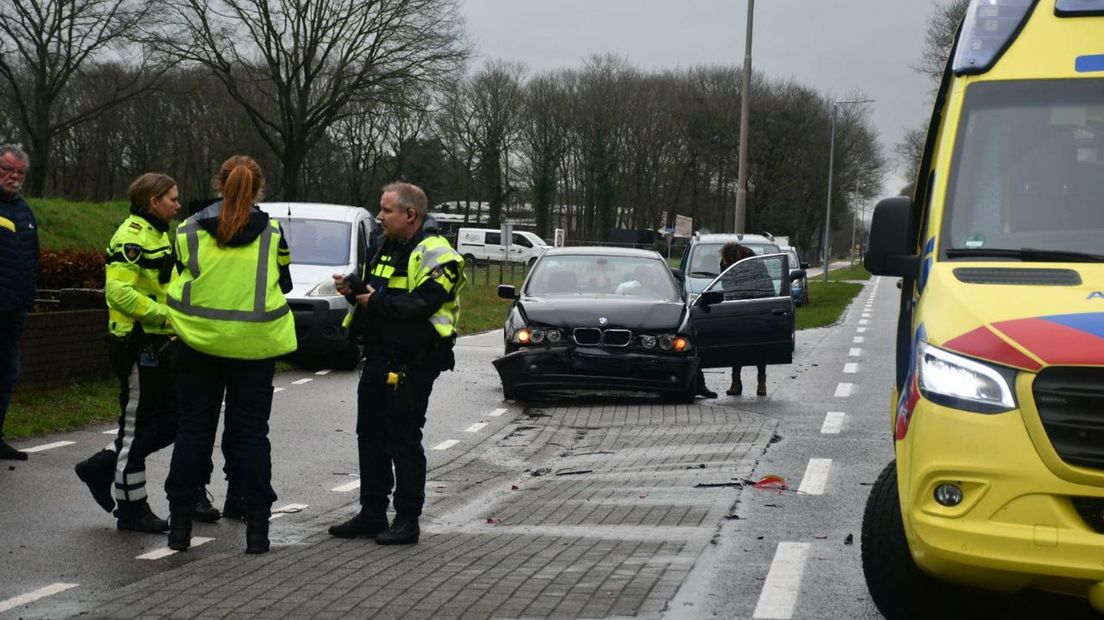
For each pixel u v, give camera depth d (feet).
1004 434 15.23
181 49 158.81
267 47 164.66
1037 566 14.94
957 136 19.90
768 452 33.96
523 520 25.70
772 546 22.75
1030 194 19.06
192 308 21.62
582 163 286.05
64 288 47.91
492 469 32.58
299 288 54.13
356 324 23.75
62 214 103.35
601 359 42.27
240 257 21.89
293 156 166.81
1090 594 14.96
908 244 20.07
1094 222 18.61
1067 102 19.69
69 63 157.38
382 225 22.84
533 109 278.05
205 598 18.48
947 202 19.31
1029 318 16.03
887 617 18.33
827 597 19.19
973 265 18.10
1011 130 19.66
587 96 280.92
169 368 23.30
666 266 48.14
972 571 15.40
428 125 249.55
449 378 53.21
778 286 46.42
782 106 282.97
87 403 39.06
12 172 29.32
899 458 17.35
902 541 17.84
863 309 118.52
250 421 22.13
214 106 213.05
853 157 333.62
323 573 20.24
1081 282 17.15
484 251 244.22
